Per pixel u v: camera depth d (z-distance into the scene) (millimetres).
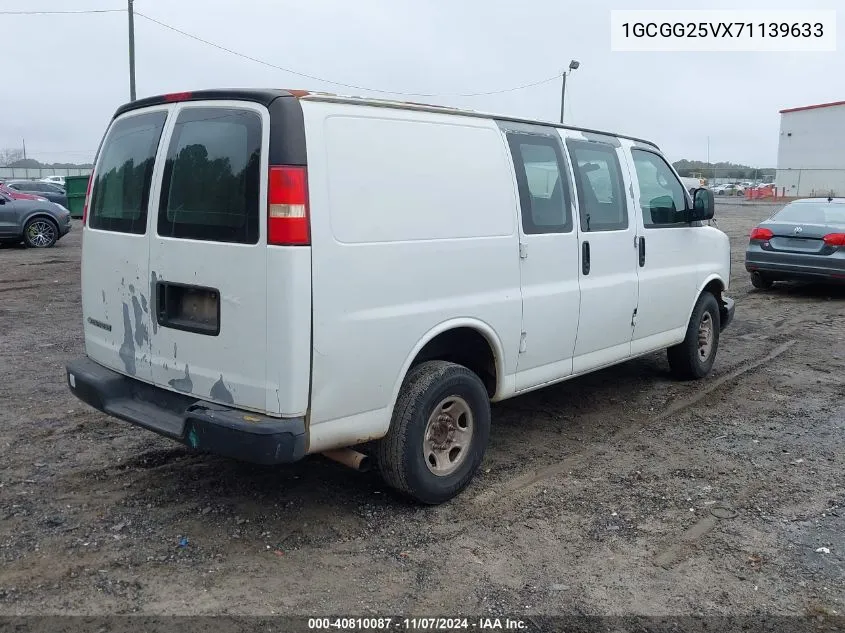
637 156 6094
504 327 4676
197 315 3881
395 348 3986
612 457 5266
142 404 4258
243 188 3627
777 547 4023
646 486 4781
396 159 3982
